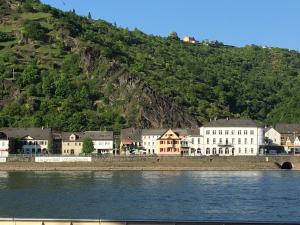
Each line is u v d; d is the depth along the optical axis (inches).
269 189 6939.0
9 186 7308.1
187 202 5757.9
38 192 6624.0
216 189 6943.9
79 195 6328.7
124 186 7288.4
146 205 5556.1
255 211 5196.9
